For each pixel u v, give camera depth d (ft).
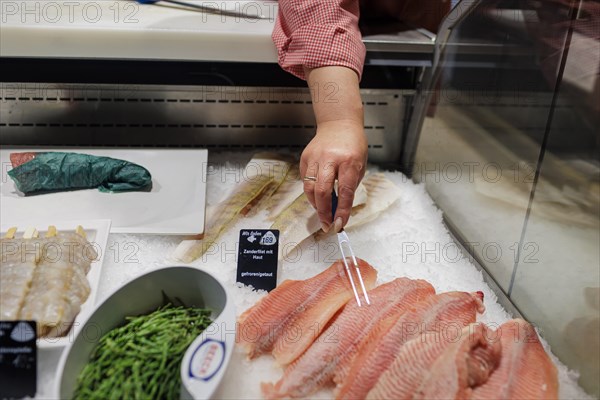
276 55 5.22
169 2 5.80
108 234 4.57
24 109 5.77
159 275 3.76
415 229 5.20
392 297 4.07
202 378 3.16
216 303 3.75
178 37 5.07
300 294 4.09
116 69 5.81
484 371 3.39
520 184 4.25
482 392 3.32
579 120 3.66
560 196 3.82
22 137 5.96
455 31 5.09
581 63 3.66
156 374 3.34
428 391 3.26
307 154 4.55
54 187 5.09
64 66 5.77
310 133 6.21
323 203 4.34
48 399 3.43
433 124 5.66
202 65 5.89
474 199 4.89
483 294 4.32
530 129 4.12
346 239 4.64
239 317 3.95
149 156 5.64
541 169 4.00
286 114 6.06
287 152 6.23
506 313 4.28
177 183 5.32
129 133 6.04
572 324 3.69
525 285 4.17
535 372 3.48
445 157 5.44
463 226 5.10
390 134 6.19
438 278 4.60
